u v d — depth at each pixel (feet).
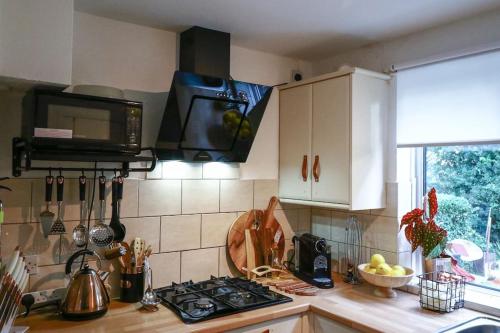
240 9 6.08
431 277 6.39
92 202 6.06
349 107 6.90
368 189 7.08
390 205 7.29
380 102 7.26
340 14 6.27
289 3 5.87
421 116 6.88
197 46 6.72
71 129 5.03
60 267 5.90
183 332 5.01
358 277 7.64
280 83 8.46
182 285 6.83
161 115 6.85
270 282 7.26
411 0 5.74
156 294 6.26
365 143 7.03
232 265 7.66
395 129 7.27
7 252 5.49
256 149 8.10
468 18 6.33
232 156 7.18
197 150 6.69
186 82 5.78
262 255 7.95
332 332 5.92
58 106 4.95
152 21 6.54
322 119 7.41
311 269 7.38
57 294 5.78
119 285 6.39
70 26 4.89
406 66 7.00
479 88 6.11
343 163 7.00
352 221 7.89
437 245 6.47
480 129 6.09
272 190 8.31
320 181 7.43
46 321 5.34
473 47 6.07
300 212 8.76
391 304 6.29
